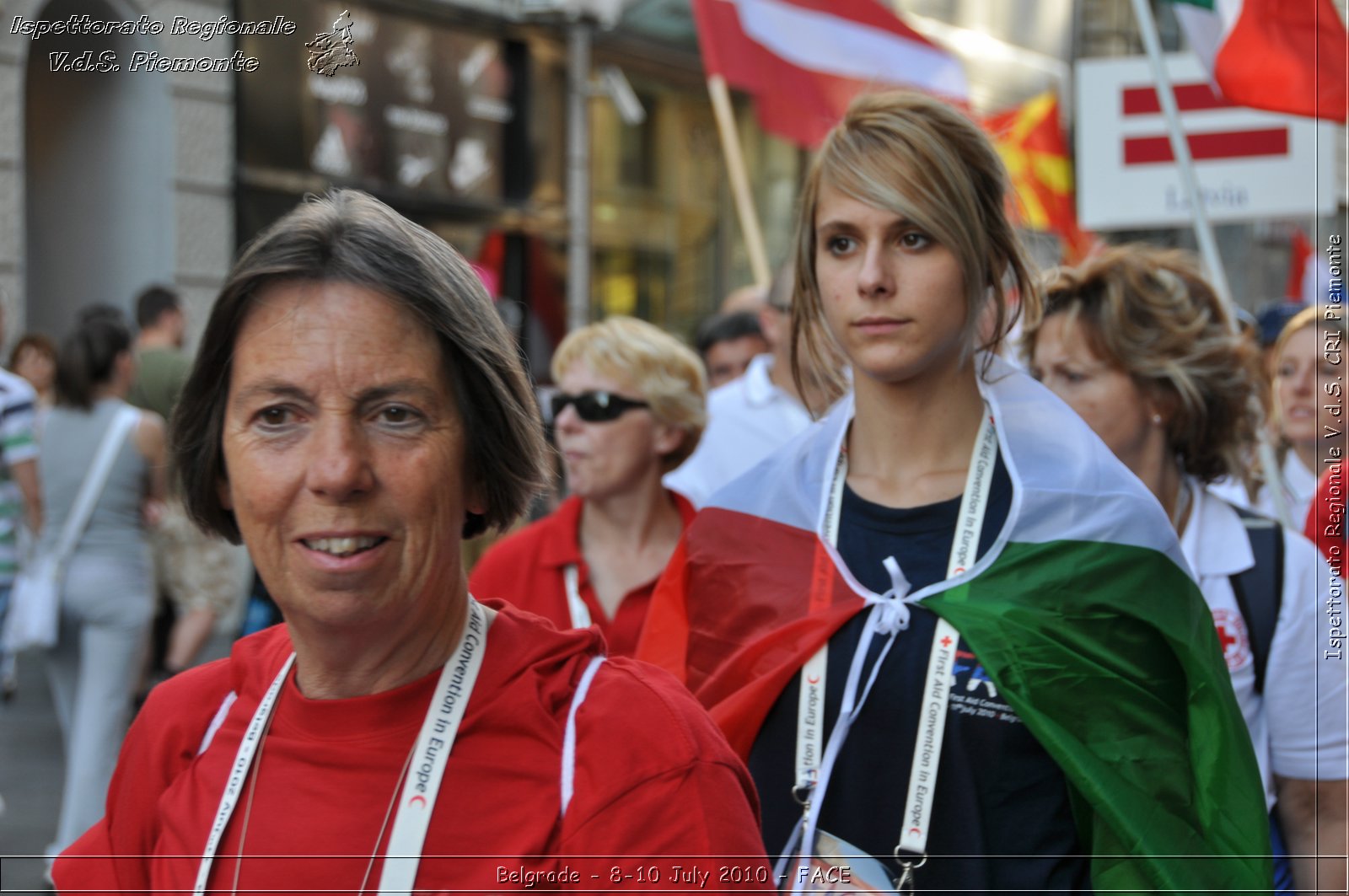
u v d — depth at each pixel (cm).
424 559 123
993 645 172
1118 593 176
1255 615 216
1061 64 1700
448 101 1109
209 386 128
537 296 1216
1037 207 681
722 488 207
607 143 1321
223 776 129
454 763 122
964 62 1548
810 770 178
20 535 491
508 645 129
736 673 187
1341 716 214
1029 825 171
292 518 120
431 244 126
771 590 190
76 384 453
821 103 688
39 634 441
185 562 590
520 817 120
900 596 179
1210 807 174
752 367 423
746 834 122
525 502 133
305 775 126
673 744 122
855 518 189
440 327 122
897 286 179
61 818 473
